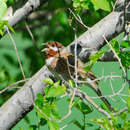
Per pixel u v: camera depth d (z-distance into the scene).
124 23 10.52
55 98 9.59
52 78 11.63
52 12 13.73
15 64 14.74
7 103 11.16
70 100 9.16
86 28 11.66
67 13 11.78
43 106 9.45
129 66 10.20
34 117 12.43
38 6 11.79
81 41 11.49
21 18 11.69
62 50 12.28
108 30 11.33
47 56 12.46
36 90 11.12
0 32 10.20
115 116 9.16
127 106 9.12
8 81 14.23
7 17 11.61
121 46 10.04
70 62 11.74
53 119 9.17
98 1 9.76
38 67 14.60
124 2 10.44
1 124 11.00
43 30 14.77
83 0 10.16
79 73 11.43
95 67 12.05
